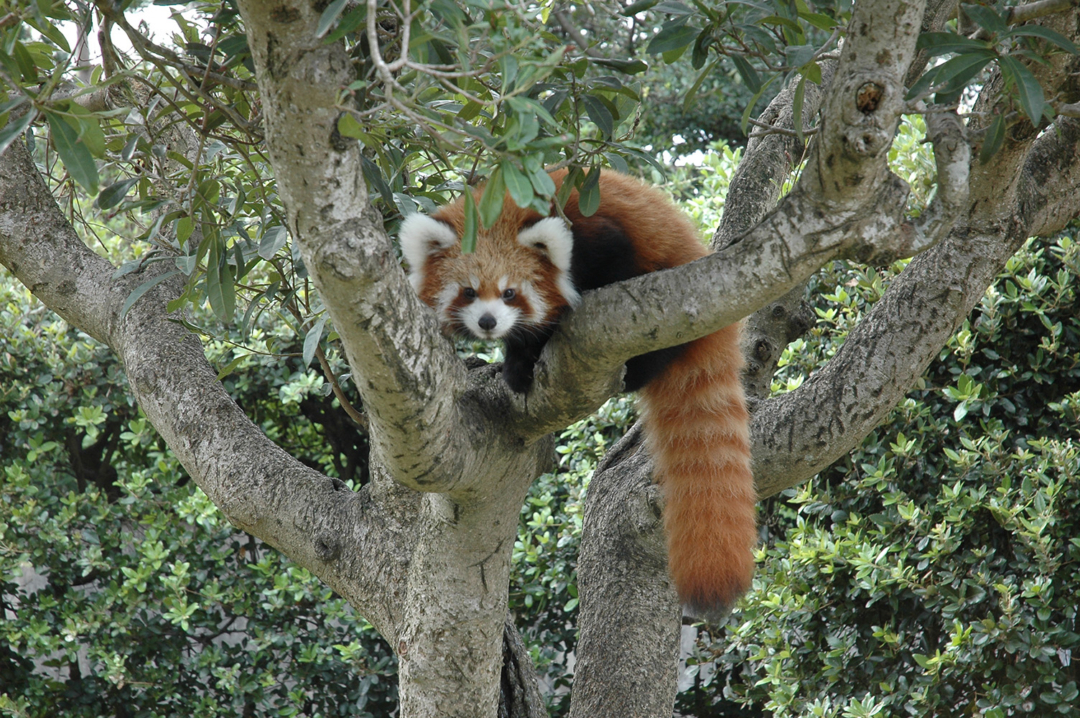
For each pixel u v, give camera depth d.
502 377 5.10
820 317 9.46
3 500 11.00
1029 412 8.84
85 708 11.29
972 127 4.44
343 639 11.40
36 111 3.21
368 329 3.30
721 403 5.61
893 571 8.02
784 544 8.81
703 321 3.67
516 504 4.80
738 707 11.05
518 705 6.19
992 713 7.60
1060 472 8.08
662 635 6.49
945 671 8.11
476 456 4.27
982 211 5.63
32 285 6.35
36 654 11.17
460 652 5.00
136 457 12.86
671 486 5.56
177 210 4.88
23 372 11.59
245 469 5.89
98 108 5.71
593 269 5.41
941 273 5.91
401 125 4.08
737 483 5.48
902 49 3.06
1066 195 5.75
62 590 11.65
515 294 5.37
